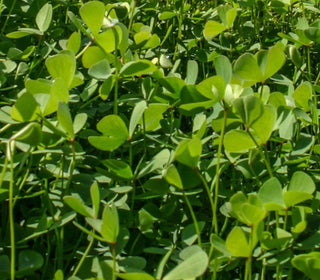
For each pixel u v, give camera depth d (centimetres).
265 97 45
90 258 39
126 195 40
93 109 48
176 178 36
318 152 45
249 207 34
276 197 36
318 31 50
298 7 76
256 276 39
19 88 48
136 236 42
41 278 40
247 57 40
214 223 38
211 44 60
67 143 41
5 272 35
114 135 40
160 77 45
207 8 77
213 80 38
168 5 72
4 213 42
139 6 64
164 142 44
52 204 41
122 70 42
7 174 38
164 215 41
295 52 47
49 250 39
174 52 62
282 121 44
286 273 39
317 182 44
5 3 54
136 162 47
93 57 44
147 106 42
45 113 38
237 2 64
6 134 42
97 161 44
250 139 38
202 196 44
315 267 34
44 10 50
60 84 37
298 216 37
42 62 53
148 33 49
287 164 44
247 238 37
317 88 48
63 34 59
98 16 42
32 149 40
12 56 49
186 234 39
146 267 41
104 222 33
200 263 32
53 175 42
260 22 70
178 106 46
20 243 39
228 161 42
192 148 35
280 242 36
